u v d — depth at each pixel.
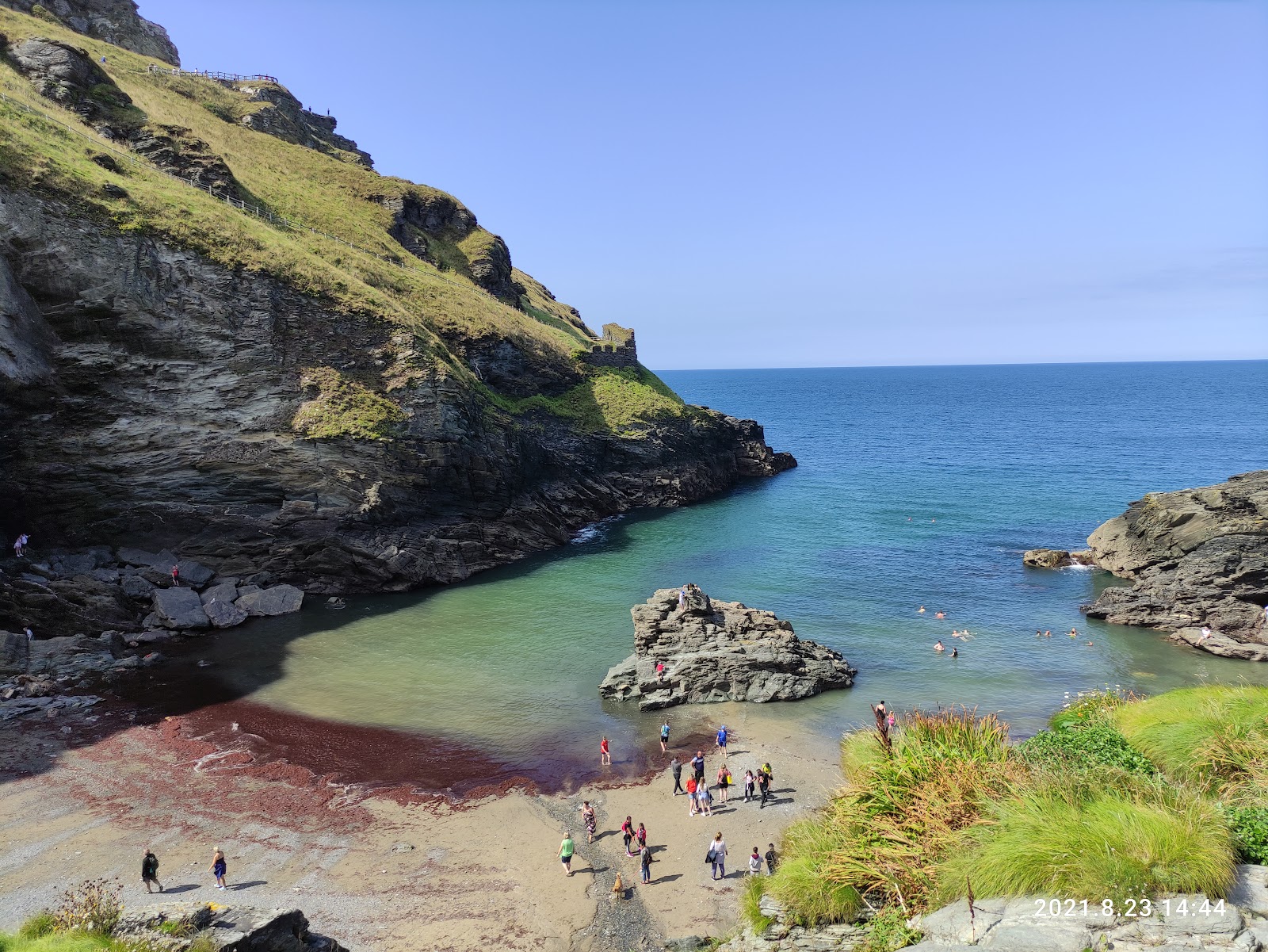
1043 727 38.91
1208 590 54.38
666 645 46.31
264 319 63.34
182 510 58.25
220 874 26.80
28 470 53.28
